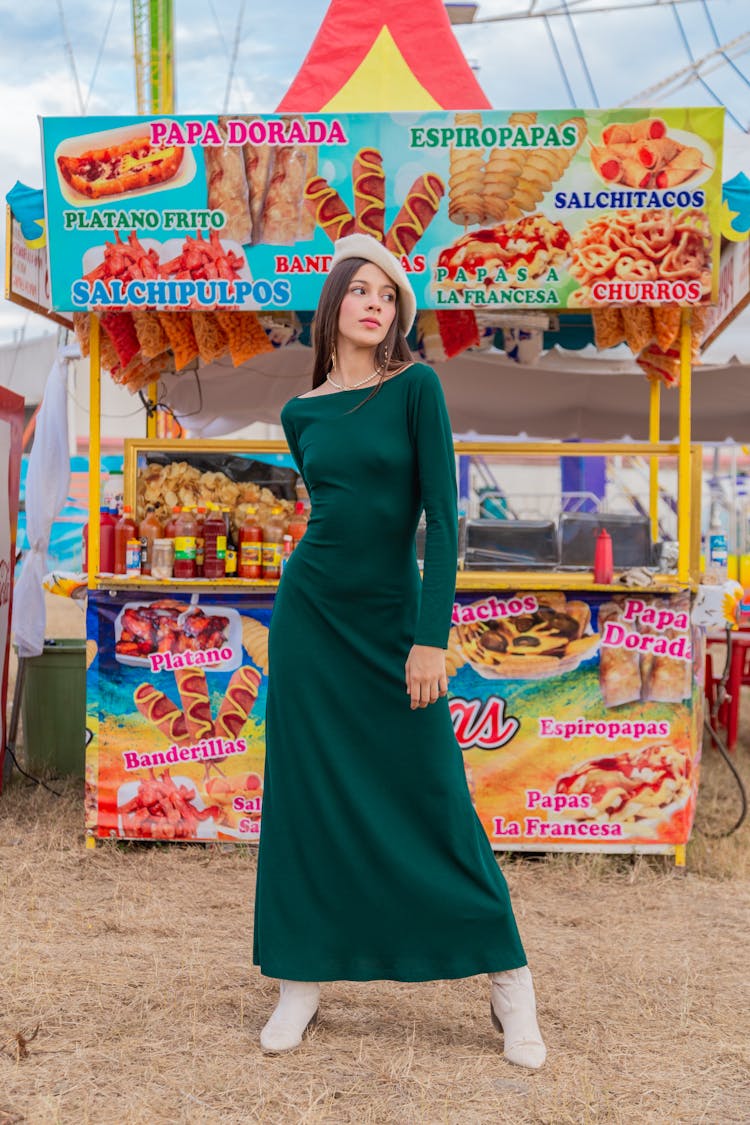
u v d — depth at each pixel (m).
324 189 4.10
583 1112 2.26
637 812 4.20
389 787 2.46
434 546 2.40
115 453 15.20
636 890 3.97
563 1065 2.46
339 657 2.48
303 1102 2.29
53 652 5.59
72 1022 2.70
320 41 4.93
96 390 4.39
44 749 5.62
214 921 3.54
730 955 3.29
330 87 4.84
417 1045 2.57
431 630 2.37
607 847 4.22
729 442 9.20
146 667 4.36
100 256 4.17
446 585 2.39
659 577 4.33
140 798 4.36
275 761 2.54
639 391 8.75
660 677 4.20
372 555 2.45
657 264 4.03
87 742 4.38
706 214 4.00
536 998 2.91
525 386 8.80
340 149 4.09
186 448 4.64
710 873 4.18
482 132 4.05
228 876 4.05
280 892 2.49
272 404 7.95
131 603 4.37
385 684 2.46
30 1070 2.43
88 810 4.36
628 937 3.46
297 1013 2.56
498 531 4.57
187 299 4.16
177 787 4.36
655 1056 2.56
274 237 4.12
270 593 4.35
